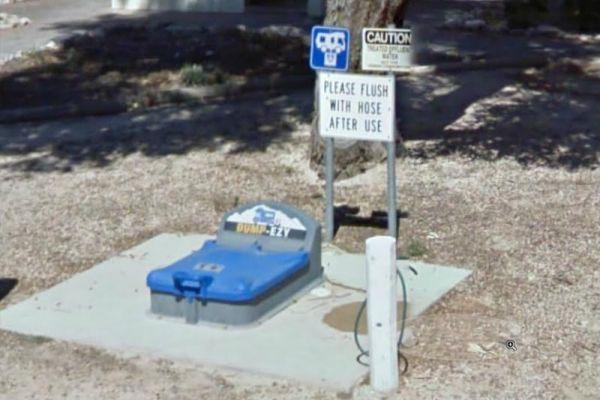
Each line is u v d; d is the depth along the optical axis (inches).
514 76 1019.9
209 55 1112.8
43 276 576.4
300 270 525.3
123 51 1144.2
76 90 976.3
